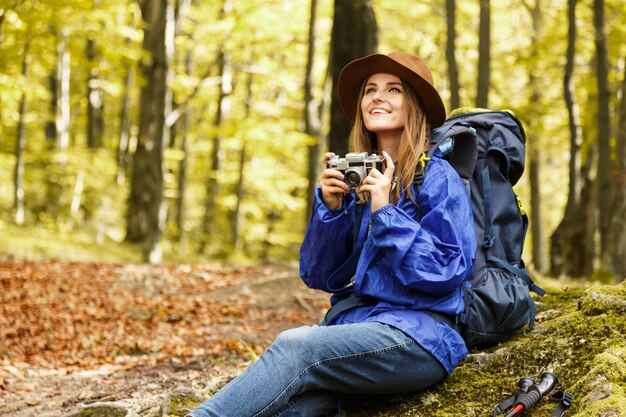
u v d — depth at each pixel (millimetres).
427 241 2496
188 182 26266
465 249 2586
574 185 15414
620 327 2865
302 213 26984
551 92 19672
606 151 13484
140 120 15906
